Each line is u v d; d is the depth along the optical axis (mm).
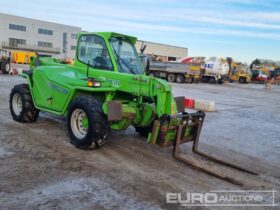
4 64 20672
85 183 4215
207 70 34719
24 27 76375
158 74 31359
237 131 8500
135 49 6461
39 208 3488
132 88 5621
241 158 6047
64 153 5348
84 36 6387
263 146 7082
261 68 49750
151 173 4770
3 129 6609
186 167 5141
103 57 6047
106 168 4816
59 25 82938
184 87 24719
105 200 3785
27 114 7055
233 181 4648
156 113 5473
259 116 11727
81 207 3578
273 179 5000
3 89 13023
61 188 4016
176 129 5203
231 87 30438
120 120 5539
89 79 5535
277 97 22109
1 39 72875
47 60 7789
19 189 3902
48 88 6426
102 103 5516
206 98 17062
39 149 5469
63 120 7746
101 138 5438
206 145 6734
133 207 3666
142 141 6457
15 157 5004
